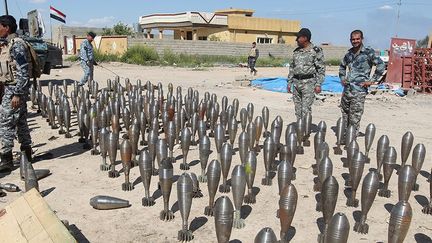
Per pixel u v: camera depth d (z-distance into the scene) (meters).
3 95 5.86
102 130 5.80
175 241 3.90
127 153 5.01
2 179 5.50
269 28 44.50
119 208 4.63
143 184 4.92
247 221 4.32
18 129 6.04
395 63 17.33
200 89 15.52
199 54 36.41
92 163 6.27
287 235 4.04
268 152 5.29
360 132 8.73
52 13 30.28
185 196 3.75
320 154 5.67
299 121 6.85
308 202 4.88
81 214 4.47
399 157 7.00
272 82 16.89
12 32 5.71
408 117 10.83
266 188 5.30
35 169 5.82
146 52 31.56
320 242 3.78
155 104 7.86
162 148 5.21
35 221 3.21
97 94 10.98
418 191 5.37
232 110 7.73
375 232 4.14
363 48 7.18
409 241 4.00
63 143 7.43
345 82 7.48
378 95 14.86
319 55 7.66
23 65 5.66
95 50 31.91
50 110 8.38
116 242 3.88
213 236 3.98
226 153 4.93
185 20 40.38
